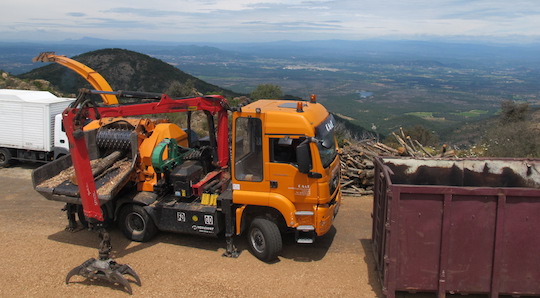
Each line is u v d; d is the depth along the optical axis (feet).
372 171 39.37
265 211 26.02
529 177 24.11
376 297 21.80
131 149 28.86
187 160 30.09
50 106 48.34
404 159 24.94
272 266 25.39
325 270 24.86
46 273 24.50
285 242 29.14
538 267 19.02
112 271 22.56
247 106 26.45
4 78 115.03
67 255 26.96
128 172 27.63
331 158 26.14
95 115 24.41
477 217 18.92
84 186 24.07
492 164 24.56
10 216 34.19
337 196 27.96
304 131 23.65
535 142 53.88
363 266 25.44
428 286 19.70
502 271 19.16
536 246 18.86
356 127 145.59
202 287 22.79
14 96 49.01
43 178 28.32
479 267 19.30
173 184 27.96
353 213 34.88
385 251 19.97
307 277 23.98
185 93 135.44
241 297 21.77
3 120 49.55
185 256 26.78
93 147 29.48
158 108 27.63
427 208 19.08
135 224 28.96
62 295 22.15
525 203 18.57
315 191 24.29
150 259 26.32
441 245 19.21
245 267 25.21
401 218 19.26
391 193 18.95
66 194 27.04
